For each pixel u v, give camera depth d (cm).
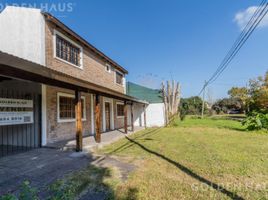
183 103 4516
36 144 777
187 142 932
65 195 302
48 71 487
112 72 1530
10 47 827
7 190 363
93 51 1218
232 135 1189
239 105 5006
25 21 814
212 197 347
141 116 2058
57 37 905
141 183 408
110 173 468
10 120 635
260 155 659
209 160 593
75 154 654
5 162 555
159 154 674
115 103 1589
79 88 701
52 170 485
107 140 912
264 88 2328
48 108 817
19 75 475
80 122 699
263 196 352
